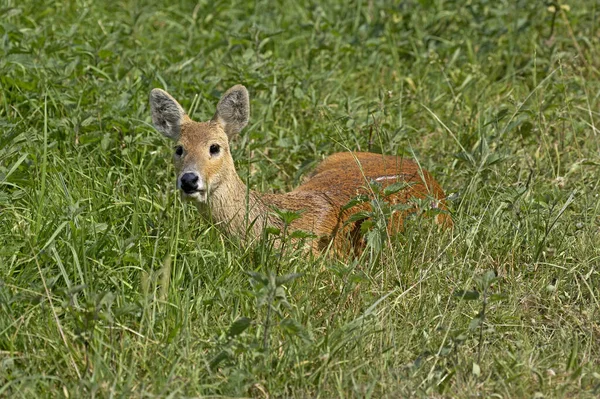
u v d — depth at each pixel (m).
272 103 13.52
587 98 13.45
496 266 10.57
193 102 12.88
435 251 10.57
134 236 9.77
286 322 8.33
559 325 9.67
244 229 10.97
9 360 8.40
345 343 8.77
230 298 9.51
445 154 13.02
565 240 10.94
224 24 16.64
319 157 12.89
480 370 8.80
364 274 9.73
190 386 8.22
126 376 8.45
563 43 16.39
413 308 9.72
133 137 12.38
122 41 15.25
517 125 12.77
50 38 15.07
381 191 10.50
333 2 17.84
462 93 14.58
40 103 12.85
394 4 17.25
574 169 12.36
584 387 8.66
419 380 8.61
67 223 10.01
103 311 8.77
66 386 8.19
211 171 10.91
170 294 9.41
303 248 10.34
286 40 16.58
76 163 11.67
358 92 15.12
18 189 11.05
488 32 16.34
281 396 8.43
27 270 9.51
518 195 11.06
